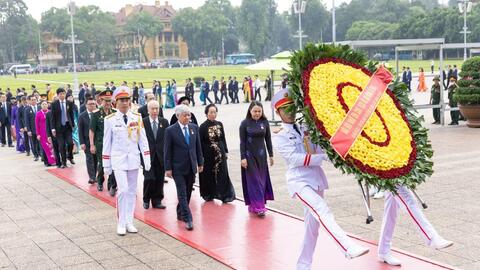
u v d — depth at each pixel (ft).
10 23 436.35
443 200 33.45
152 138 33.86
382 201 34.09
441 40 65.72
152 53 442.09
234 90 125.08
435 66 212.84
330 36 392.47
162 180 34.30
